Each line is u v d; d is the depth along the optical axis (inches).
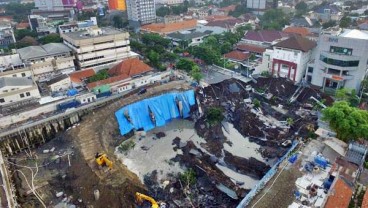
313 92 3715.6
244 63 4581.7
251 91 3976.4
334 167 2303.2
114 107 3472.0
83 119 3361.2
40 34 6870.1
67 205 2313.0
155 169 2765.7
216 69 4564.5
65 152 2883.9
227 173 2659.9
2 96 3294.8
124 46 4731.8
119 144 3149.6
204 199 2399.1
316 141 2711.6
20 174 2623.0
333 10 7854.3
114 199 2273.6
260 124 3307.1
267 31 5664.4
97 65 4525.1
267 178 2293.3
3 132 2957.7
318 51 3777.1
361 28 5856.3
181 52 5285.4
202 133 3309.5
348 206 1982.0
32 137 3093.0
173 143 3179.1
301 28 6033.5
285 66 4138.8
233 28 6584.6
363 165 2380.7
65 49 4466.0
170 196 2440.9
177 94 3681.1
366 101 3535.9
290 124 3218.5
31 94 3469.5
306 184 2169.0
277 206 2000.5
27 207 2269.9
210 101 3777.1
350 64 3538.4
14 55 4402.1
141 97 3656.5
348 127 2503.7
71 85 3917.3
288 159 2465.6
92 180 2438.5
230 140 3137.3
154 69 4520.2
